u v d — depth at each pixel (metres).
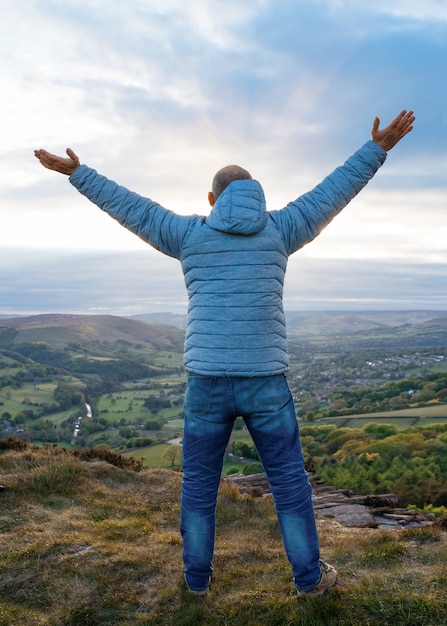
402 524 6.66
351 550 4.13
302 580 2.79
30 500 5.53
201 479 2.77
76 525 4.77
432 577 3.12
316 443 54.91
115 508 5.77
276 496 2.71
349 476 25.66
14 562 3.73
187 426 2.75
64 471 6.49
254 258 2.59
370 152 2.80
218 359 2.54
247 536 5.41
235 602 2.99
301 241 2.76
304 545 2.71
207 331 2.59
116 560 3.83
